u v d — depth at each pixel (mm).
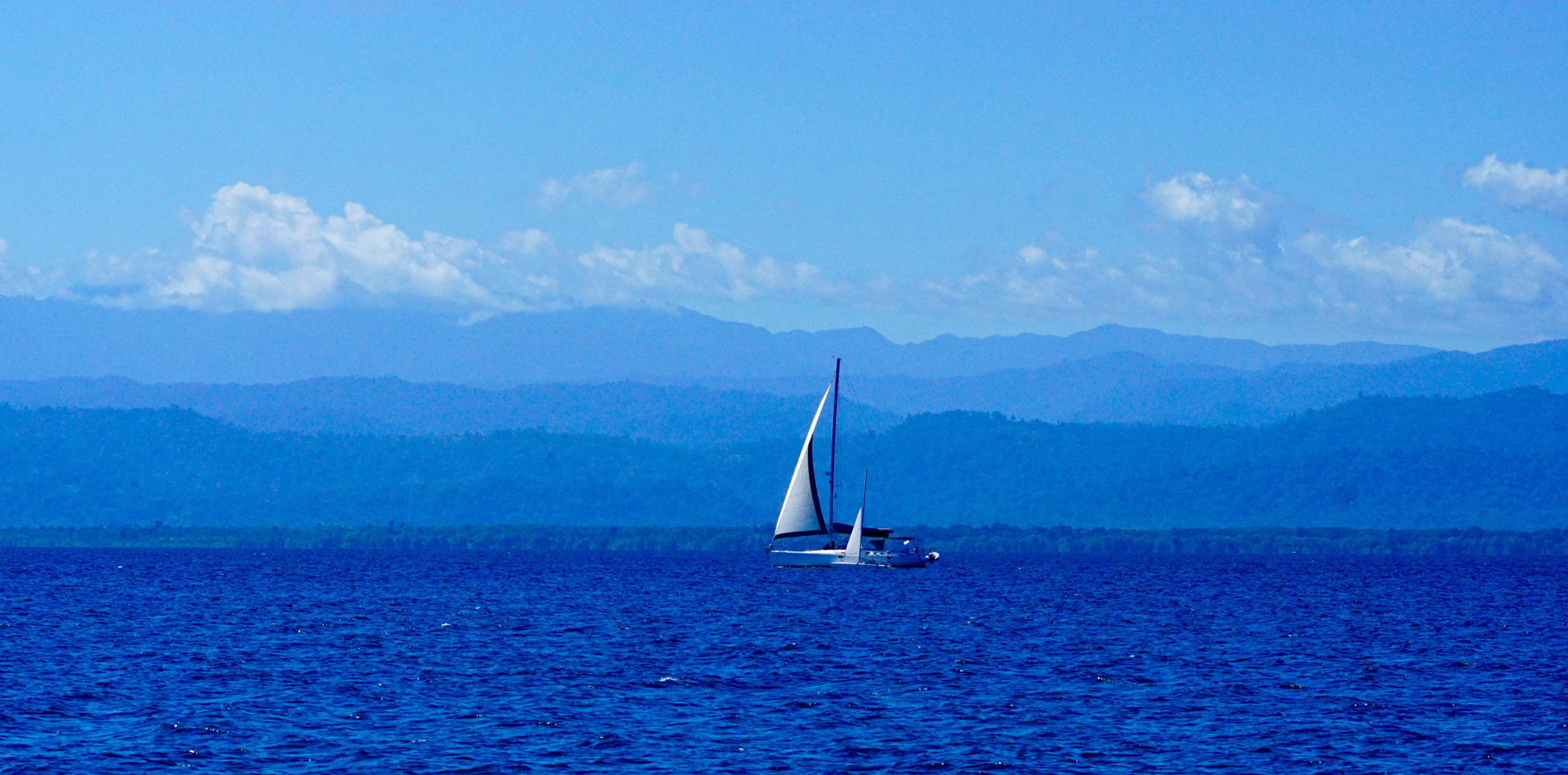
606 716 132000
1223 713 135250
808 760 115125
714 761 114375
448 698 140875
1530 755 117625
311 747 117688
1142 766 113750
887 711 135500
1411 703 141250
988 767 112812
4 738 119188
